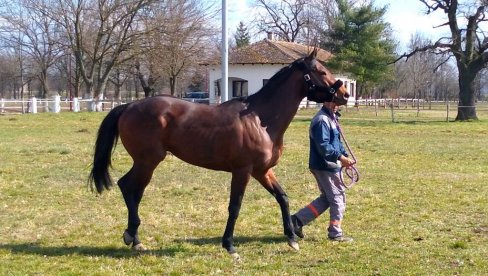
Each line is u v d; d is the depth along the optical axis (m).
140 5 44.03
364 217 9.07
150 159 6.93
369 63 51.31
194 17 45.84
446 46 37.34
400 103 61.06
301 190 11.59
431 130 28.61
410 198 10.61
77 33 45.50
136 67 50.75
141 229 8.23
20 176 12.81
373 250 7.17
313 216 7.71
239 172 6.89
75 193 10.88
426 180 12.78
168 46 44.81
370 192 11.20
